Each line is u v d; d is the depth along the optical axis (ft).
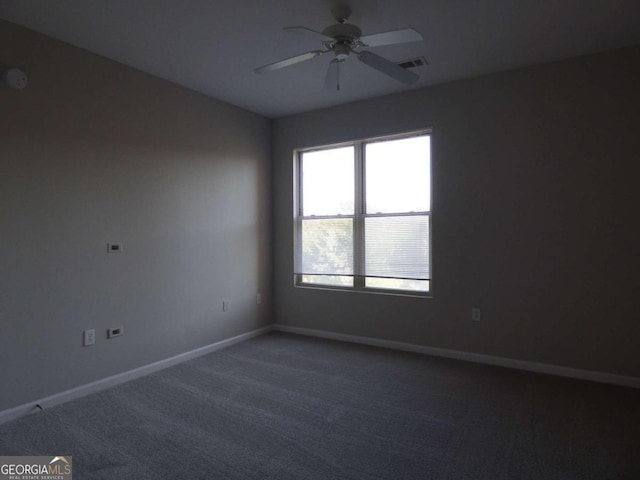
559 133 10.50
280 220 15.56
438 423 8.09
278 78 11.53
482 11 8.08
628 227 9.75
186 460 6.82
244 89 12.41
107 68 10.12
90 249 9.73
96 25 8.53
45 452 7.08
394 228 13.30
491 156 11.42
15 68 8.27
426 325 12.59
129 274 10.60
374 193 13.74
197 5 7.80
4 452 7.08
